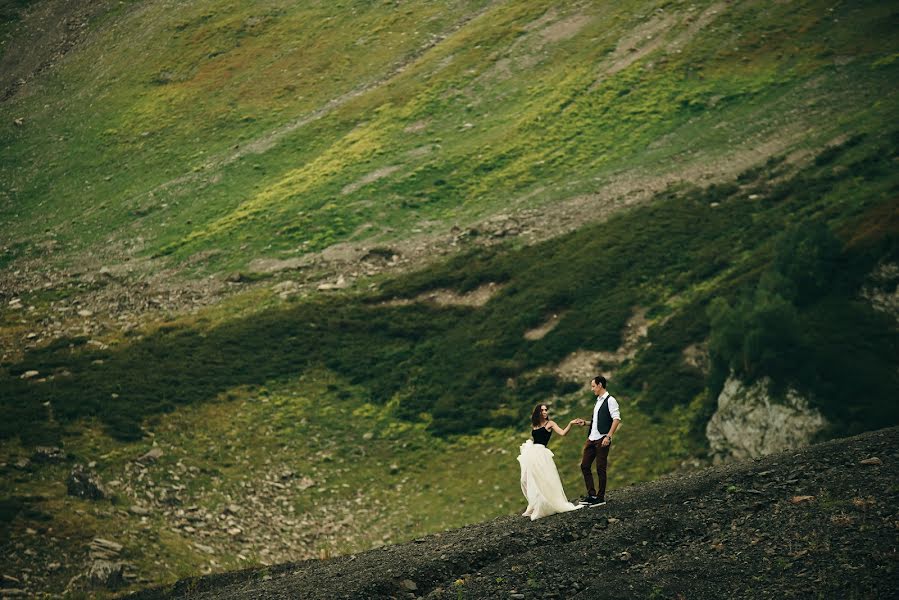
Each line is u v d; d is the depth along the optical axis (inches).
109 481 1047.6
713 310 1192.2
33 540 834.2
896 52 2159.2
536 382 1333.7
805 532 402.6
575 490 1026.1
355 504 1104.2
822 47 2324.1
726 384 1088.2
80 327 1744.6
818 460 524.7
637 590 378.9
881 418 920.3
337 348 1566.2
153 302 1865.2
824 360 1012.5
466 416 1293.1
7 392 1349.7
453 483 1130.7
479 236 1942.7
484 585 418.3
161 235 2242.9
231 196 2395.4
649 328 1379.2
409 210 2144.4
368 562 559.2
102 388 1378.0
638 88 2427.4
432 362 1475.1
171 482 1083.9
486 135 2425.0
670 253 1603.1
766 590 355.3
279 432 1290.6
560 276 1637.6
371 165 2388.0
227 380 1444.4
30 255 2214.6
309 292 1829.5
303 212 2204.7
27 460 1068.5
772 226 1551.4
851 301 1131.9
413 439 1263.5
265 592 513.3
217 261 2050.9
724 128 2114.9
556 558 437.4
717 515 462.3
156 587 773.3
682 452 1064.2
